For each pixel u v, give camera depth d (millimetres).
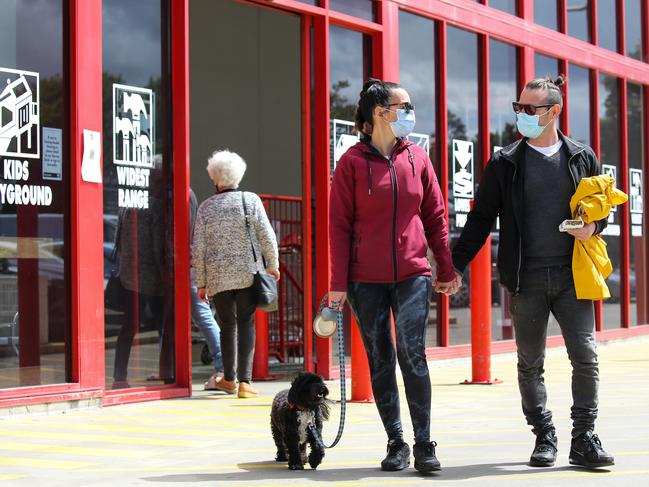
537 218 13180
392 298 13180
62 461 13922
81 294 18188
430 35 27688
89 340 18344
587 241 13000
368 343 13203
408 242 13039
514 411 18719
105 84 19094
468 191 28938
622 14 36031
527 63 31062
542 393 13508
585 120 34094
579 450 13000
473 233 13805
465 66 28969
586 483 12094
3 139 17250
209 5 35000
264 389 22047
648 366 27234
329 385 22750
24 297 17500
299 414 13062
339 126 24391
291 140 34688
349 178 13055
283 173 34906
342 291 13031
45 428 16562
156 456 14352
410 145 13430
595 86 34344
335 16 24125
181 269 20297
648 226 36969
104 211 18938
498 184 13453
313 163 23922
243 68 35281
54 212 17984
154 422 17281
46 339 17828
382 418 13305
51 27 18078
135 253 19516
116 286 19141
